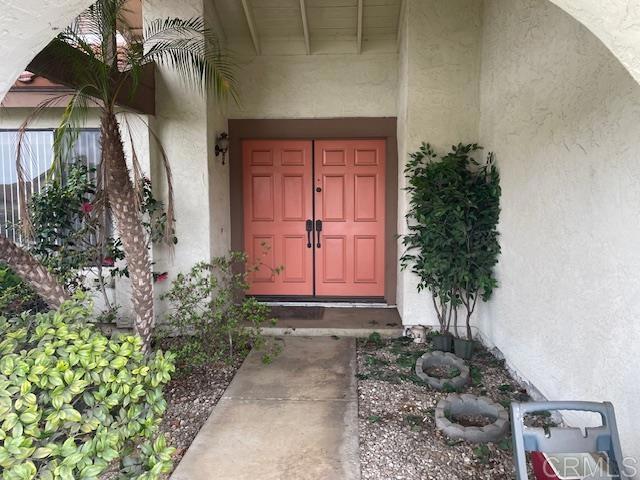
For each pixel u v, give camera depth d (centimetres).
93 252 460
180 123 504
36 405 150
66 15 175
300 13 540
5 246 317
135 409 179
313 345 486
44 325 184
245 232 605
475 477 265
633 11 142
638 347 222
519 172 375
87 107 357
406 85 489
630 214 228
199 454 290
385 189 589
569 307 291
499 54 421
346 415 338
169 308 510
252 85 582
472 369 410
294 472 271
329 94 580
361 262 605
